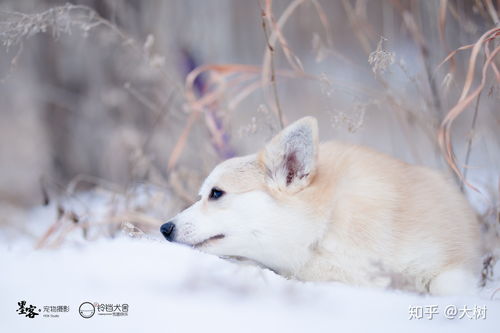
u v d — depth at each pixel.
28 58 11.33
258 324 3.86
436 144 7.48
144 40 10.20
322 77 7.06
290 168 5.75
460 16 8.59
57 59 11.05
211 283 4.80
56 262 5.39
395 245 5.49
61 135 11.14
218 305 4.27
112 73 10.70
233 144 8.48
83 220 7.18
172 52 10.66
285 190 5.75
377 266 5.23
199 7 12.64
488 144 9.10
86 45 10.62
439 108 7.51
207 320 3.93
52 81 11.11
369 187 5.68
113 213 7.34
